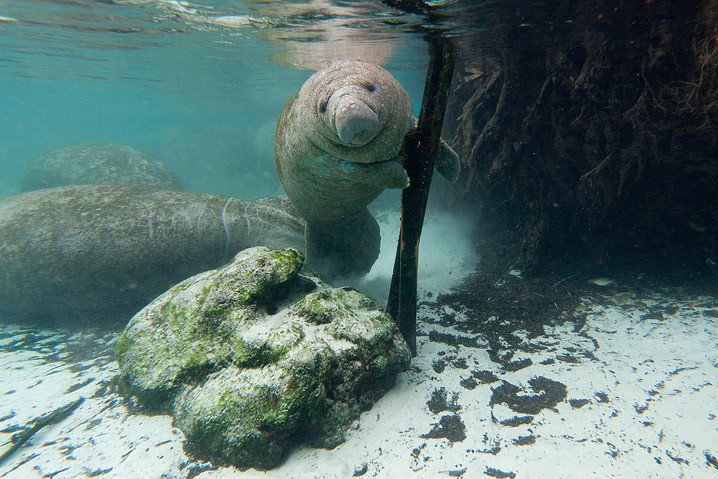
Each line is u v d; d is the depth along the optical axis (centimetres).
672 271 212
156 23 294
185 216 233
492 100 255
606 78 195
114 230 226
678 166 186
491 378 154
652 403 133
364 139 119
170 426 139
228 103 1216
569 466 114
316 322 144
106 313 240
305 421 124
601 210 212
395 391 150
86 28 313
